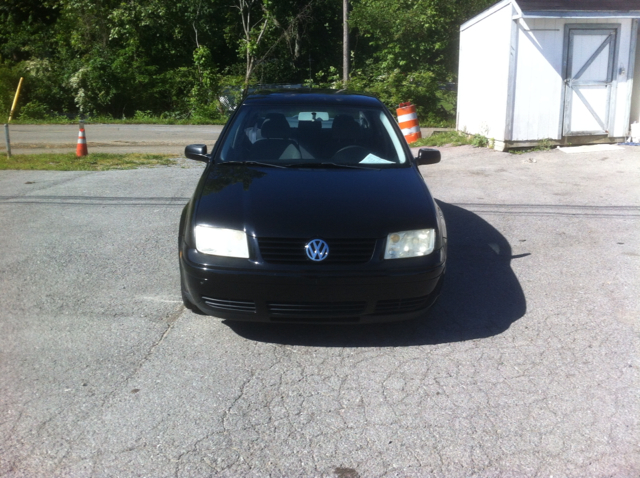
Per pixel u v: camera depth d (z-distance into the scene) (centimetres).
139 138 1755
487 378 360
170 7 3147
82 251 581
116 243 607
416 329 427
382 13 2711
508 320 442
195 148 513
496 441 300
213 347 397
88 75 2750
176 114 2780
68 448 291
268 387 349
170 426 310
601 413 323
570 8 1035
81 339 404
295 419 318
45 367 366
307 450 293
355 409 328
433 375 363
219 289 377
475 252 595
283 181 436
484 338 413
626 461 285
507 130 1102
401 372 367
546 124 1109
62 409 323
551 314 452
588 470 279
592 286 507
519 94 1088
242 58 3428
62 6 3369
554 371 368
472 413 324
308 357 386
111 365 371
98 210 731
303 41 3597
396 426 312
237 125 523
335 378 360
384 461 285
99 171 1020
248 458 286
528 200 796
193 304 417
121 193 824
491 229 670
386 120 539
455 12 2741
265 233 374
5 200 778
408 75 2472
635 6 1060
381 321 392
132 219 694
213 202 407
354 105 549
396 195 422
